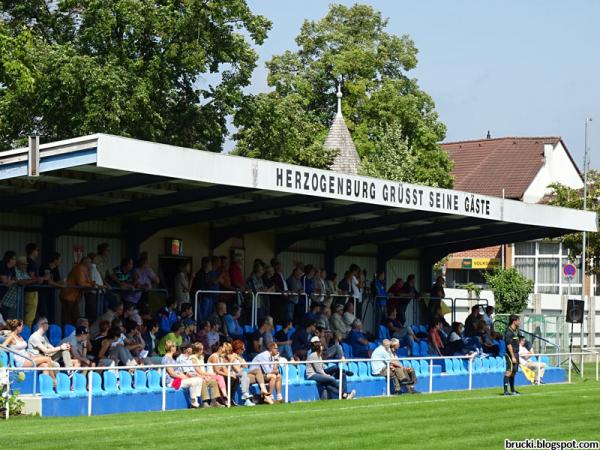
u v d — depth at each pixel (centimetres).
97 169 1983
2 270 2052
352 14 5984
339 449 1420
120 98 3328
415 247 3306
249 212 2447
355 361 2356
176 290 2400
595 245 4641
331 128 5069
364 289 3005
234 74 3847
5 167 1877
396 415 1848
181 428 1592
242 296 2581
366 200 2433
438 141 5841
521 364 2805
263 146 4028
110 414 1814
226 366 2023
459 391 2484
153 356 2138
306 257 3059
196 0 3612
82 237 2444
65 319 2173
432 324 2989
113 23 3459
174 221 2508
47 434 1484
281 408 1950
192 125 3734
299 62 5934
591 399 2212
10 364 1834
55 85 3288
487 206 2811
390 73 5994
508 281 4919
